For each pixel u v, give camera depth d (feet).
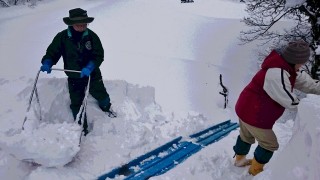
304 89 10.62
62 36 14.60
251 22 50.70
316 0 39.27
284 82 9.66
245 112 10.93
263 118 10.57
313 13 40.14
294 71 9.90
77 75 15.08
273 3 45.83
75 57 14.74
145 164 12.89
